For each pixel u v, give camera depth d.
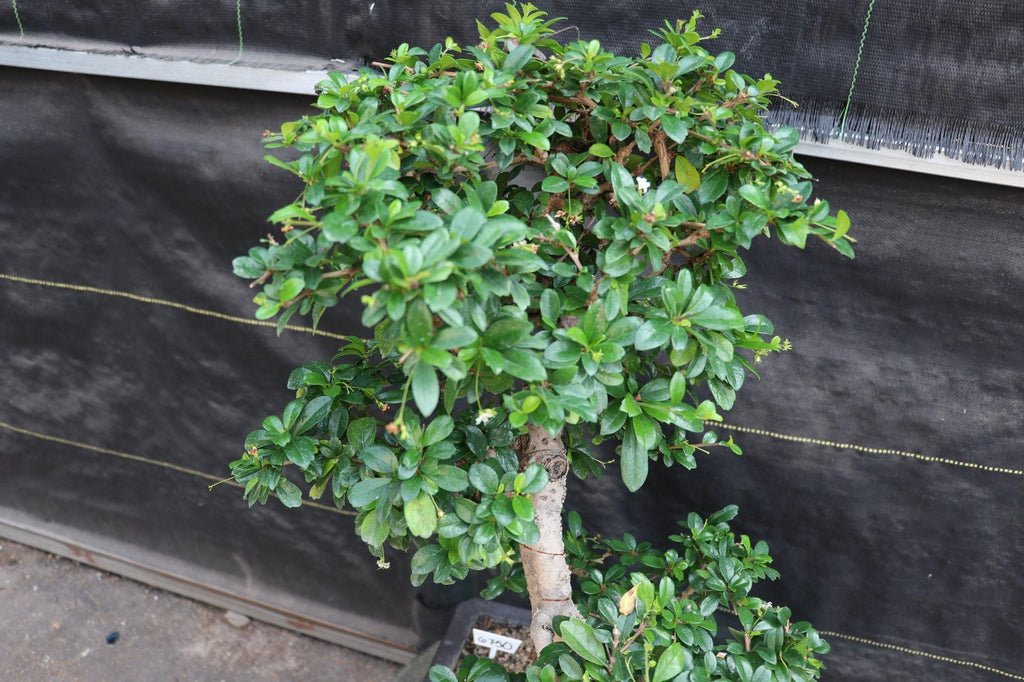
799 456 1.69
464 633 1.71
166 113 1.73
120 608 2.37
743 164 1.02
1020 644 1.73
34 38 1.70
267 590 2.30
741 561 1.42
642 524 1.89
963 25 1.28
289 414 1.09
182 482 2.20
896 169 1.41
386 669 2.25
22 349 2.12
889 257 1.49
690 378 1.06
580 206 1.08
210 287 1.88
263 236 1.80
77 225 1.91
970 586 1.71
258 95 1.66
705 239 1.06
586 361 0.92
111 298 1.98
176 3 1.60
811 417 1.65
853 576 1.79
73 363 2.10
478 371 0.89
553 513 1.22
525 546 1.25
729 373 1.03
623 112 1.04
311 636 2.33
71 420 2.20
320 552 2.18
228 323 1.91
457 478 0.96
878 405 1.60
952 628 1.77
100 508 2.34
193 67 1.60
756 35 1.38
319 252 0.92
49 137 1.82
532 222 1.10
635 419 0.95
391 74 1.07
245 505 2.17
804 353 1.60
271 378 1.95
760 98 1.13
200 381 2.01
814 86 1.38
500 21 1.10
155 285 1.92
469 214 0.80
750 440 1.71
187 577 2.36
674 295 0.96
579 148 1.16
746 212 0.98
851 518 1.72
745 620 1.31
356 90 1.05
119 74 1.66
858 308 1.54
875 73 1.34
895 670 1.86
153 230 1.86
